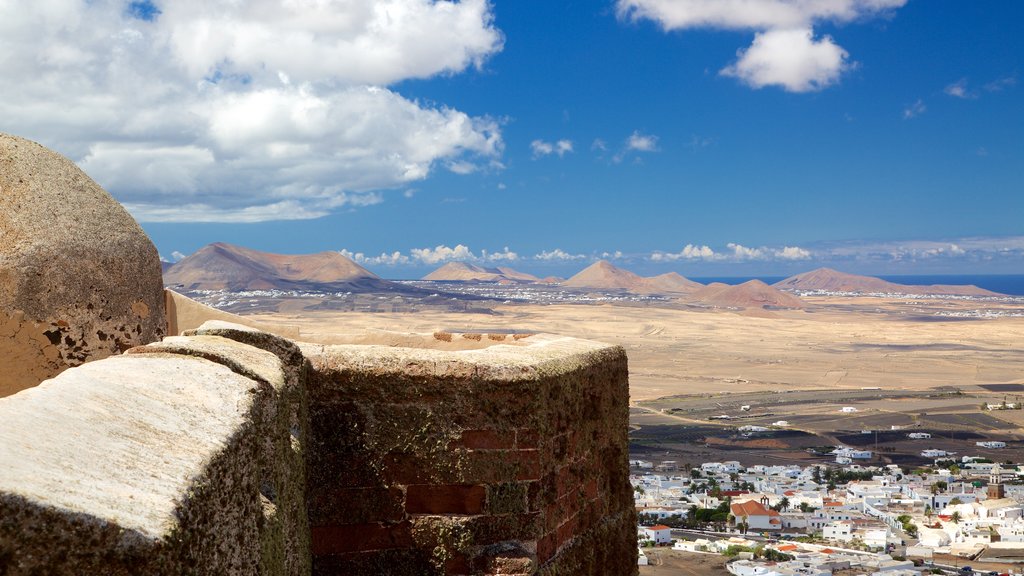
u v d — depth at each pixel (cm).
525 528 543
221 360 356
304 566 441
